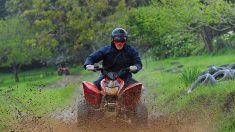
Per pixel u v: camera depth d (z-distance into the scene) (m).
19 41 114.25
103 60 19.25
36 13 95.38
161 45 89.81
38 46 101.75
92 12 90.81
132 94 18.41
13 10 125.44
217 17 40.19
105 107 18.27
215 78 28.78
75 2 90.62
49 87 64.50
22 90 44.81
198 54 81.88
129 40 91.50
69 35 94.81
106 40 88.25
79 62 105.00
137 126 18.80
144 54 92.00
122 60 19.08
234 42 78.44
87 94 18.69
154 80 42.84
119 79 18.67
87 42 92.69
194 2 42.84
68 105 31.42
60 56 114.00
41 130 20.16
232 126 17.81
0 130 21.16
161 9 47.56
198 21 46.75
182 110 23.53
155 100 29.78
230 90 22.28
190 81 31.58
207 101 22.97
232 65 30.09
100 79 19.09
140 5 102.44
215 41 82.31
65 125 20.66
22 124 21.67
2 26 115.94
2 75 155.50
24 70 160.62
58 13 93.25
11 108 29.16
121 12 90.06
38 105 30.91
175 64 64.62
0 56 115.88
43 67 161.88
